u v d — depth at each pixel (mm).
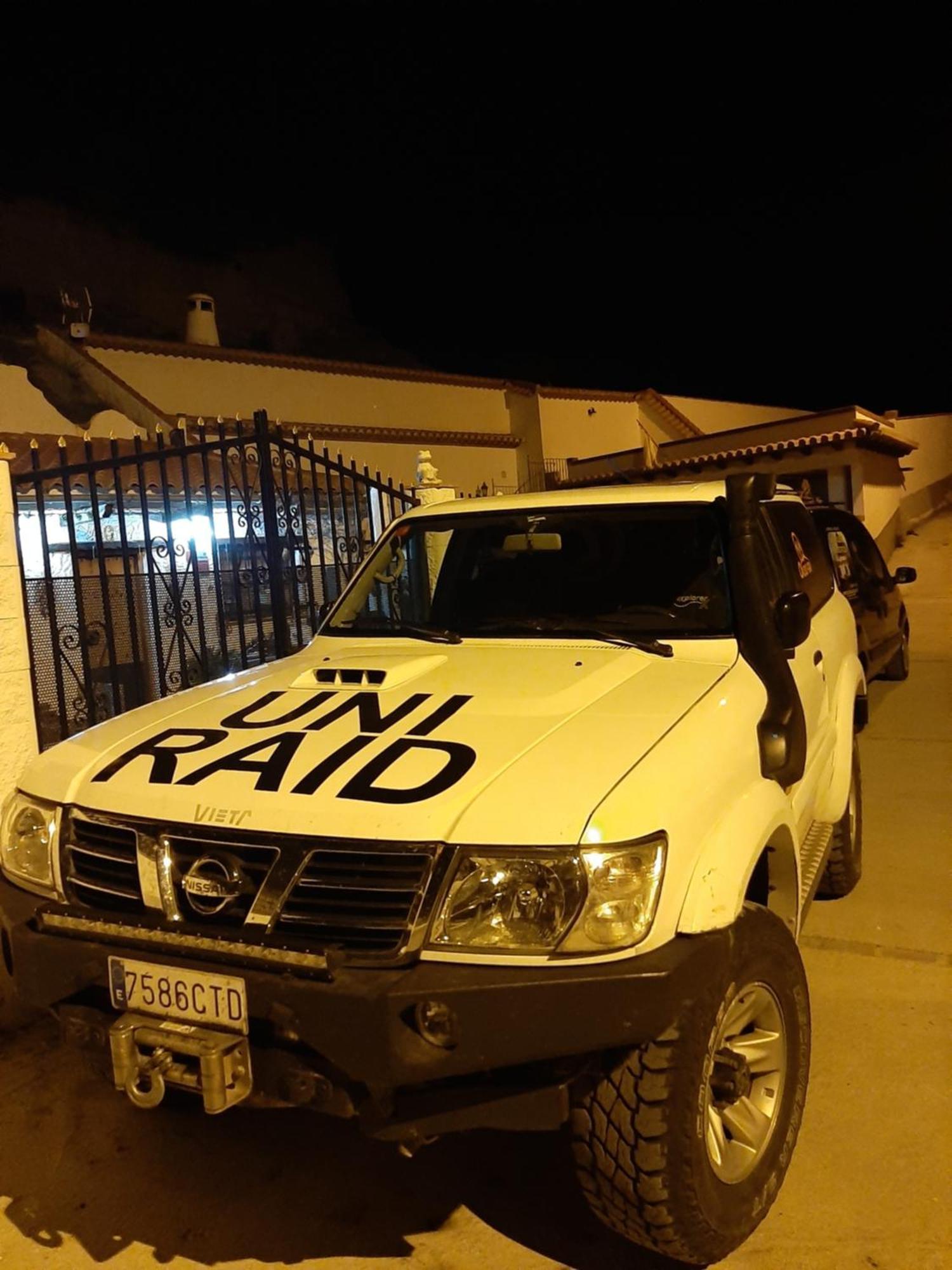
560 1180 2848
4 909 2633
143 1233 2697
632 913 2127
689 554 3504
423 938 2133
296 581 5949
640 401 25578
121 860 2486
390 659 3311
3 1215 2789
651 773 2322
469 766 2389
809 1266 2453
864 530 8547
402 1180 2867
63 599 5910
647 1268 2498
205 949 2264
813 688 3717
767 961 2584
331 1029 2092
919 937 4152
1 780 3896
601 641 3314
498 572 3812
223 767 2566
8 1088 3396
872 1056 3330
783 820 2762
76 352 15219
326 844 2254
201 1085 2191
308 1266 2557
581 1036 2066
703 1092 2322
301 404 18734
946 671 9812
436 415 21469
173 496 8867
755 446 20203
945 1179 2730
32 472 4535
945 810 5707
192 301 20516
